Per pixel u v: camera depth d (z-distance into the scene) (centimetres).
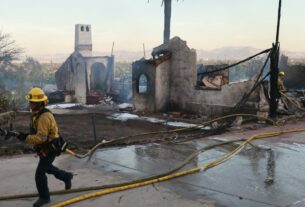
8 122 1332
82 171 761
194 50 1619
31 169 761
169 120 1515
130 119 1562
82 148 966
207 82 1669
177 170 766
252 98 1412
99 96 2389
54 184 667
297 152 933
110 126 1376
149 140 1078
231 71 2656
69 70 2688
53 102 2591
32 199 602
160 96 1709
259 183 689
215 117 1509
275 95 1412
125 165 809
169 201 595
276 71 1409
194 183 686
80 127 1343
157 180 690
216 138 1102
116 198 607
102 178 713
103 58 2611
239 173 752
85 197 598
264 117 1341
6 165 790
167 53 1706
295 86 2120
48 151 540
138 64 1761
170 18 3384
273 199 607
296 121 1405
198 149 961
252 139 1080
